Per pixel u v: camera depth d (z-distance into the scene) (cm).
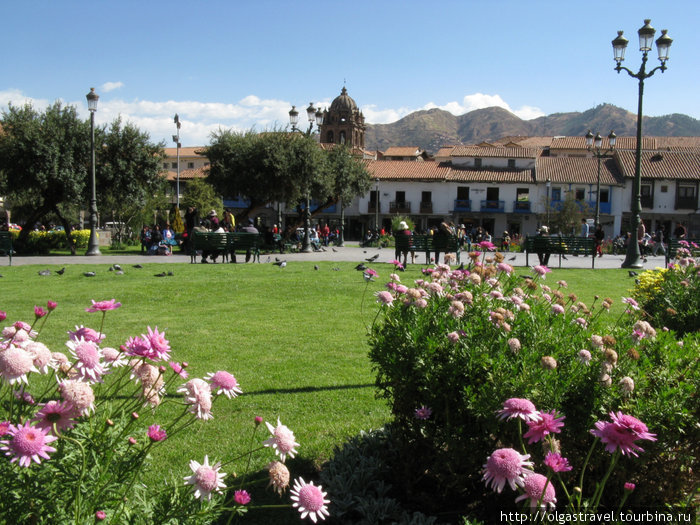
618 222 5344
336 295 1095
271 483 209
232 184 3278
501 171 5722
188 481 211
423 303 354
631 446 210
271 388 534
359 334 763
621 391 289
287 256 2344
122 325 795
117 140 2798
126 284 1195
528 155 5744
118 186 2817
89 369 213
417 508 326
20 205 4097
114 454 221
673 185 5294
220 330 778
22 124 2542
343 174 4297
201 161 7988
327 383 551
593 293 1159
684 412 280
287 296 1080
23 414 229
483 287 414
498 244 4106
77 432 212
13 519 193
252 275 1403
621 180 5312
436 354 323
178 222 3612
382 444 375
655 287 770
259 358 636
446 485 318
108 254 2538
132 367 247
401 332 339
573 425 293
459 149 6031
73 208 3350
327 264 1806
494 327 332
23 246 2583
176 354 643
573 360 312
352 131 9094
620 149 5894
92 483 206
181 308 948
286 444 215
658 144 6944
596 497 229
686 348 352
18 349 205
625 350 328
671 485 288
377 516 308
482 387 292
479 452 307
